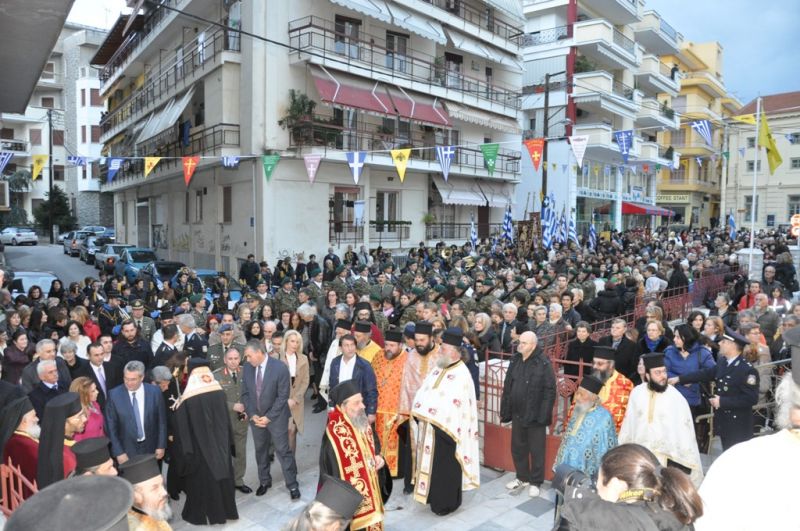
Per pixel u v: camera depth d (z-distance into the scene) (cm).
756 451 274
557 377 723
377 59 2447
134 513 348
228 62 2183
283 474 707
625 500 268
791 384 279
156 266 1991
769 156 1720
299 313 1011
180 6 2414
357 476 487
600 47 3422
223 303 1309
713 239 3177
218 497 606
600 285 1478
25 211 5044
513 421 664
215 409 612
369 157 2292
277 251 2172
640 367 586
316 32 2144
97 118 5097
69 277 2769
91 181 5097
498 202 3070
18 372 805
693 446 518
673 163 4116
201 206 2647
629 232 3744
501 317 1018
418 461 626
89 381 599
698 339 673
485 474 728
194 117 2569
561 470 349
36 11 809
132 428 625
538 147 1377
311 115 2127
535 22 3566
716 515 269
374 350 746
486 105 2892
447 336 627
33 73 1088
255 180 2139
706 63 5725
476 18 2934
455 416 612
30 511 229
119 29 3241
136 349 817
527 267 1736
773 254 2042
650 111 3909
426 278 1620
